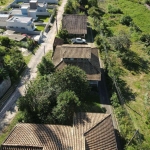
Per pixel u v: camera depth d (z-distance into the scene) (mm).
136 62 75438
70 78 54594
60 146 41969
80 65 64375
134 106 59094
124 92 63500
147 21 100875
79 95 55250
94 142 43406
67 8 98312
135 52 80125
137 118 55844
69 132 45312
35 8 101062
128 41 78375
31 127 46094
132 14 106000
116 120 54500
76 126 45938
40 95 52375
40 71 64875
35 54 76250
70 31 85938
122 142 48938
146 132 52562
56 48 71625
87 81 58031
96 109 56656
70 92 51219
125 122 52406
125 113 55406
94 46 81312
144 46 83375
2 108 56156
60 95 51000
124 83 66688
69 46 67062
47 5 109438
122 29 93500
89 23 97188
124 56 75250
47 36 87000
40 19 99000
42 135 44000
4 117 53812
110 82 63281
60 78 54594
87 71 63469
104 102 59875
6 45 77125
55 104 52969
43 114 50969
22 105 51125
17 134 44219
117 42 77812
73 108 50594
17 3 113750
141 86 66062
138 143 48250
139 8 111875
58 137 43812
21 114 51125
